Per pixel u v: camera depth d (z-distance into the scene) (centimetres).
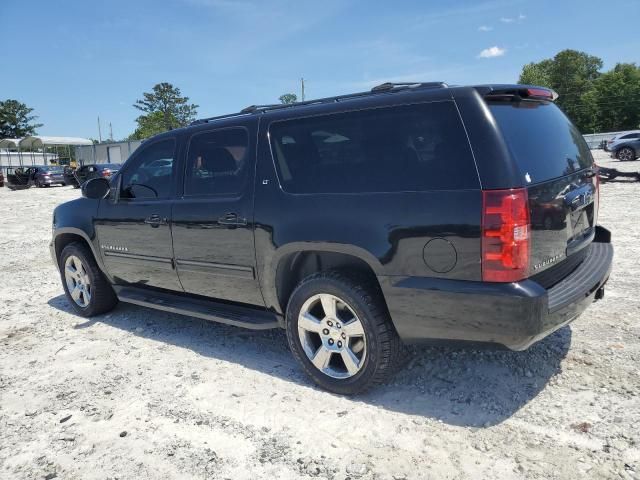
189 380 380
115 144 4709
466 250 279
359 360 332
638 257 641
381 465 270
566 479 250
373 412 321
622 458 262
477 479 254
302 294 347
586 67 9600
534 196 280
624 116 7344
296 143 354
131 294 498
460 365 371
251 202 371
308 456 281
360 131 325
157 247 447
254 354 422
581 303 310
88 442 307
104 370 407
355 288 321
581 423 294
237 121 391
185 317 529
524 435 287
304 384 363
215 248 399
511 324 271
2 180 3494
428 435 293
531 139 306
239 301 401
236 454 287
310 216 337
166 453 291
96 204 507
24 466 287
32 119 9225
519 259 270
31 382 392
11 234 1220
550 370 357
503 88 297
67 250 546
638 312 452
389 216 304
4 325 534
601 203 1109
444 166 289
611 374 346
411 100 307
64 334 499
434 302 291
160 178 448
